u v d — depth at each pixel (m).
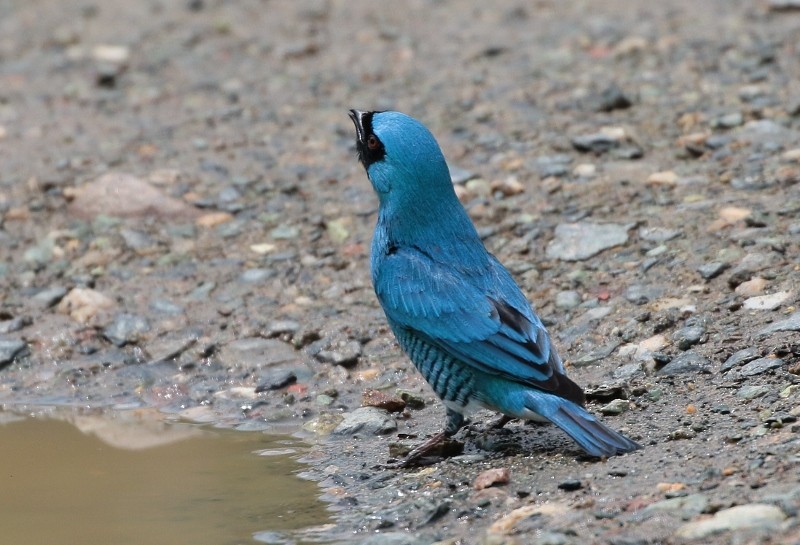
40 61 21.56
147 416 11.89
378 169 10.53
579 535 7.93
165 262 14.58
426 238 10.44
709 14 21.12
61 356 13.02
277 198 15.89
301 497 9.68
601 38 20.42
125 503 9.77
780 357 10.51
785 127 15.84
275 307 13.48
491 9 22.73
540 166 15.80
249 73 20.52
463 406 9.98
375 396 11.47
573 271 13.16
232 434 11.32
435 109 18.22
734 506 7.91
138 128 18.50
